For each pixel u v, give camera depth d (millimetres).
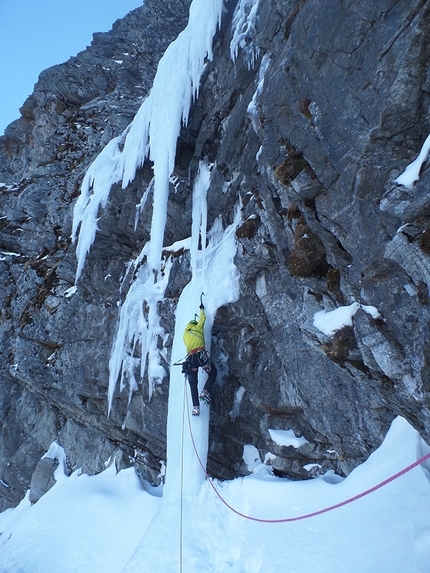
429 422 3818
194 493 6117
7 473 11188
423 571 3400
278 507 5246
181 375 6812
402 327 3691
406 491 4117
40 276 11320
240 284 6207
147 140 7645
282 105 4449
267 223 5305
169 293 7664
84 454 9898
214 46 5910
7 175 14445
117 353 8359
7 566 7488
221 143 6332
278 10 4699
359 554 3951
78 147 12438
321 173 4070
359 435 5117
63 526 7723
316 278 4586
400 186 3264
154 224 6910
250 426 6578
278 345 5754
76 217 9844
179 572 5035
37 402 11695
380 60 3309
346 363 4332
